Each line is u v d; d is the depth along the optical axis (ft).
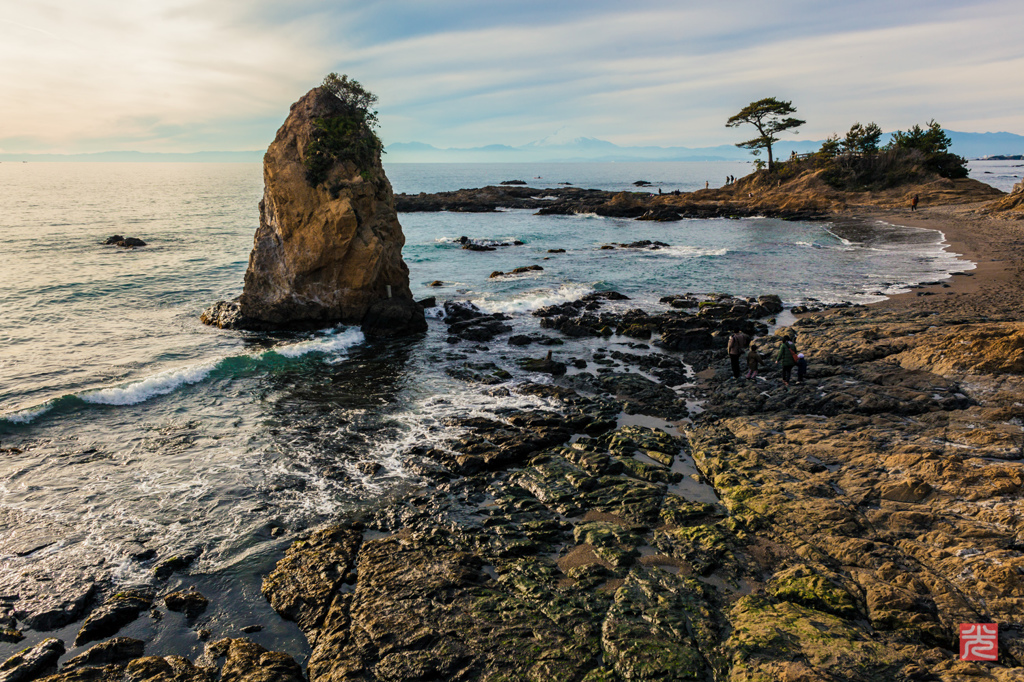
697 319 86.74
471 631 27.58
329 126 84.23
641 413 56.13
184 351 75.05
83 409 56.39
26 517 38.83
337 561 33.83
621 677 24.64
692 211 254.06
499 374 66.59
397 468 45.93
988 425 44.96
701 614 28.48
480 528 37.29
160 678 25.54
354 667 25.53
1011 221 161.07
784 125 289.74
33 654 27.12
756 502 38.75
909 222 184.03
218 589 32.40
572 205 278.46
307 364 71.51
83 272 121.70
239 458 47.60
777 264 137.49
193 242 170.81
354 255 83.51
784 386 59.52
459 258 153.58
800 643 25.72
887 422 48.52
